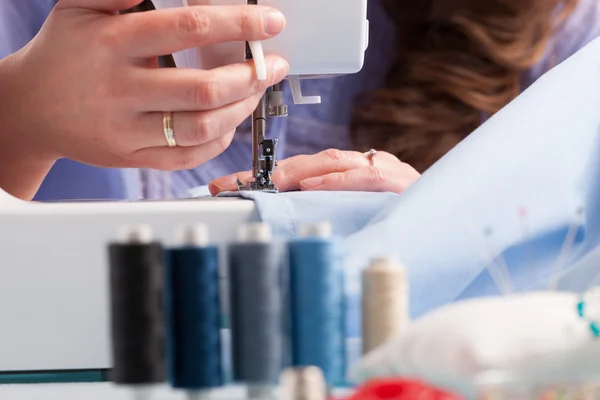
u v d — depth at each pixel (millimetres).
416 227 760
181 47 1016
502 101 2117
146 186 2053
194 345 577
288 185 1271
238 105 1073
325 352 587
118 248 569
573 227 783
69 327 780
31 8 1837
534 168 799
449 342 529
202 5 1058
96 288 779
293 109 2205
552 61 2229
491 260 757
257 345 579
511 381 521
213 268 586
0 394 714
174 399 619
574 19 2262
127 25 1034
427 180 799
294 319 595
